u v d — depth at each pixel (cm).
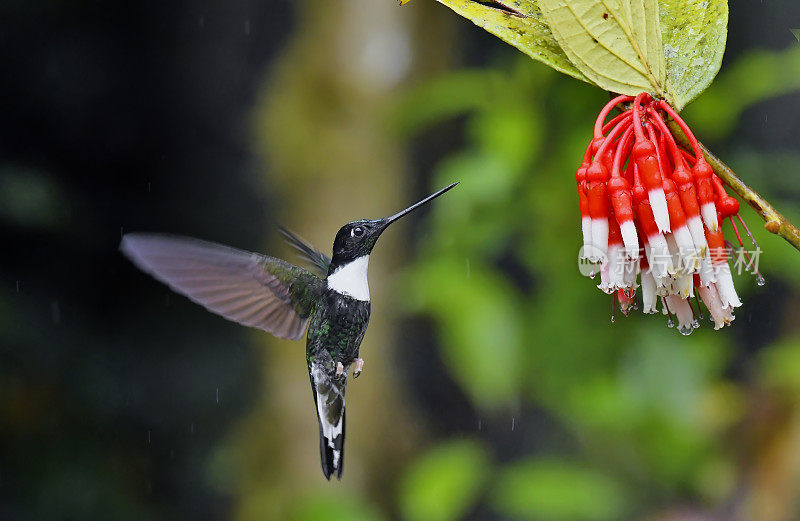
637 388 363
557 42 337
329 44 385
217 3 489
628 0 336
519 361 363
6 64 458
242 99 498
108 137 482
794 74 362
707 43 337
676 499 369
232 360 468
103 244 466
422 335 428
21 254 447
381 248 386
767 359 372
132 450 440
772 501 369
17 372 416
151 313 465
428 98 367
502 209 363
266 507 385
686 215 336
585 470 368
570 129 363
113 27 480
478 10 338
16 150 461
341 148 385
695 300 338
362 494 385
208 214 487
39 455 412
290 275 353
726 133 365
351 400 386
